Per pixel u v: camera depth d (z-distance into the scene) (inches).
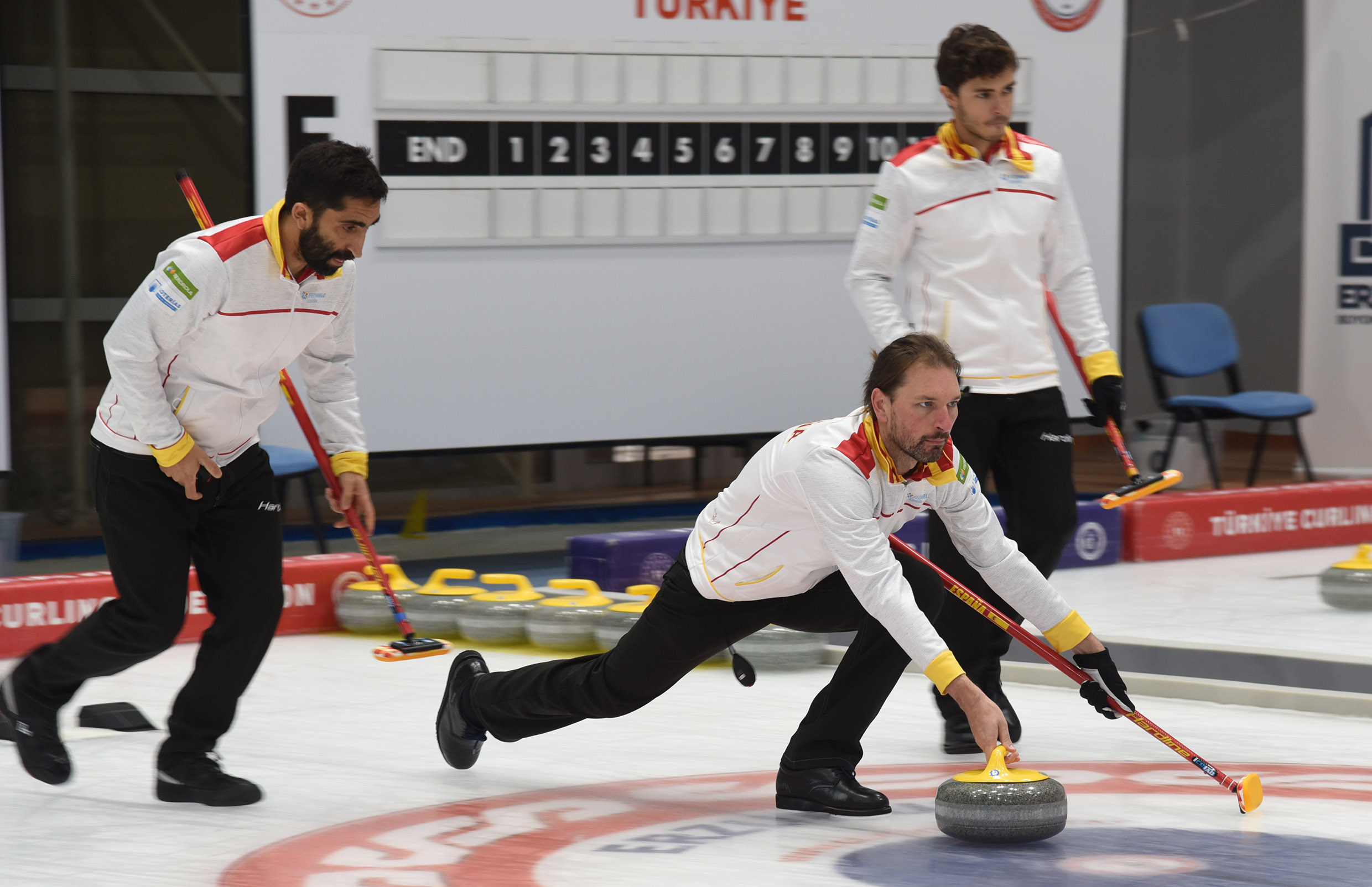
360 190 284.0
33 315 767.1
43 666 322.0
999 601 357.4
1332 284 930.1
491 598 511.2
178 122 787.4
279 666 475.2
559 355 703.7
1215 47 1074.7
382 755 362.0
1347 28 906.7
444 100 673.0
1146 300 1104.8
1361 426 930.1
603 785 333.4
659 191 714.8
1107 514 676.7
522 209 690.8
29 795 326.0
